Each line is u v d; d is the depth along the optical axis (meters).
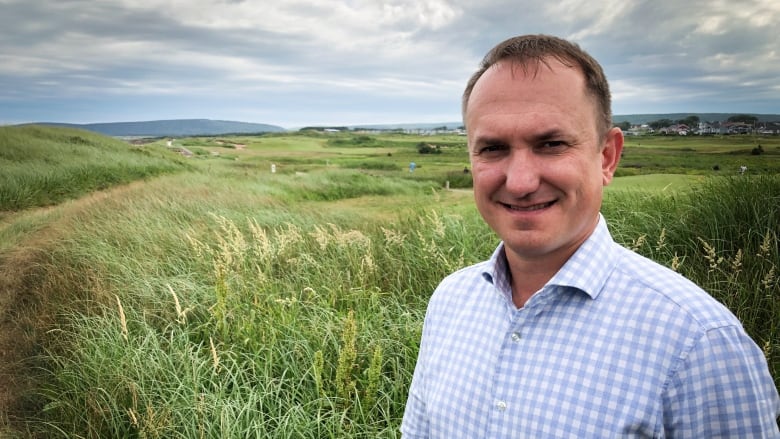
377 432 3.33
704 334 0.98
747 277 4.07
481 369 1.25
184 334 4.54
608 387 1.05
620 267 1.15
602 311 1.10
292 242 6.79
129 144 31.52
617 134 1.29
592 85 1.17
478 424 1.23
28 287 6.68
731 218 4.89
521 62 1.15
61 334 5.21
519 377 1.16
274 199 13.81
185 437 3.44
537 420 1.11
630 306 1.08
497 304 1.31
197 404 3.52
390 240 6.43
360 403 3.49
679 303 1.03
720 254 4.61
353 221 9.15
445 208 8.70
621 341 1.06
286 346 4.34
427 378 1.40
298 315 4.88
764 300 3.83
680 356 0.99
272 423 3.65
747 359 0.98
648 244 5.04
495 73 1.18
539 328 1.17
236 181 20.62
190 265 6.65
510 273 1.32
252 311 4.70
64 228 9.27
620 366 1.05
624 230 5.57
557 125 1.11
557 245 1.16
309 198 19.30
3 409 4.20
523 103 1.13
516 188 1.12
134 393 3.78
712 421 0.97
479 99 1.20
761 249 4.16
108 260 6.92
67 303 5.91
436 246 5.84
